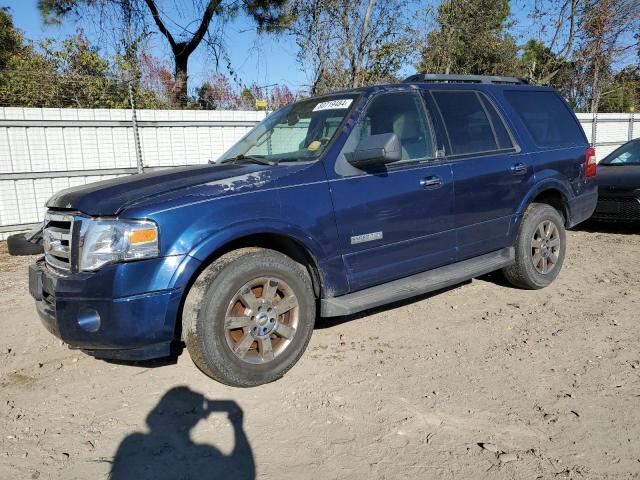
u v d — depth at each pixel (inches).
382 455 112.3
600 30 730.2
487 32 742.5
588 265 254.2
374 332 177.5
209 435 121.3
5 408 135.6
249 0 560.4
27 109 356.8
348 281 157.2
